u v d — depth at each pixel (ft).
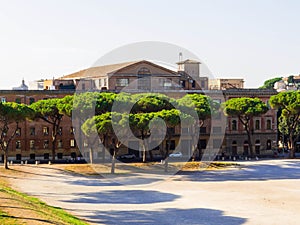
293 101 356.18
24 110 277.23
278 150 432.66
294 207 172.45
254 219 151.64
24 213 112.27
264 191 209.56
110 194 193.98
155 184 217.56
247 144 402.93
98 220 142.82
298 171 287.07
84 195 190.19
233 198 190.39
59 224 107.34
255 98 377.91
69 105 287.07
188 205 173.17
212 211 163.43
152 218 150.20
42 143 358.84
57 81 421.18
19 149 352.90
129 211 159.53
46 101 315.37
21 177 237.25
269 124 413.39
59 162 324.60
